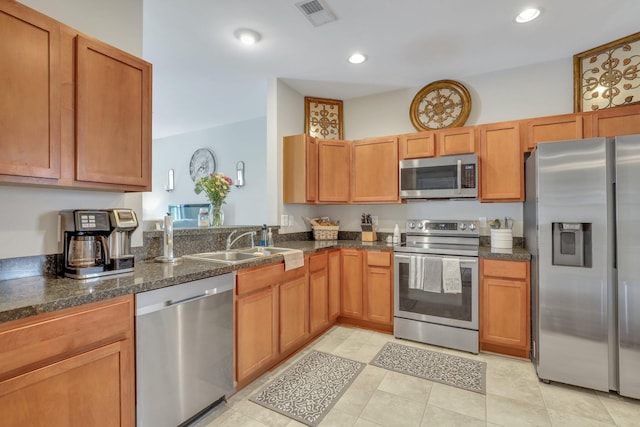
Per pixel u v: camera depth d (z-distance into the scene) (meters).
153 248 2.16
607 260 1.98
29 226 1.57
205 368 1.75
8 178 1.26
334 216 3.90
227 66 2.99
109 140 1.59
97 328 1.27
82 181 1.49
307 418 1.79
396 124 3.60
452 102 3.27
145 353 1.45
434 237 3.27
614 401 1.93
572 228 2.04
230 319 1.92
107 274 1.59
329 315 3.07
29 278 1.53
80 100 1.47
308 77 3.26
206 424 1.74
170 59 2.84
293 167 3.36
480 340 2.61
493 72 3.12
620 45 2.53
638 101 2.45
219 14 2.17
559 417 1.79
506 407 1.88
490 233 3.07
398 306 2.92
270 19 2.24
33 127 1.32
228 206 4.91
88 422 1.25
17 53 1.27
